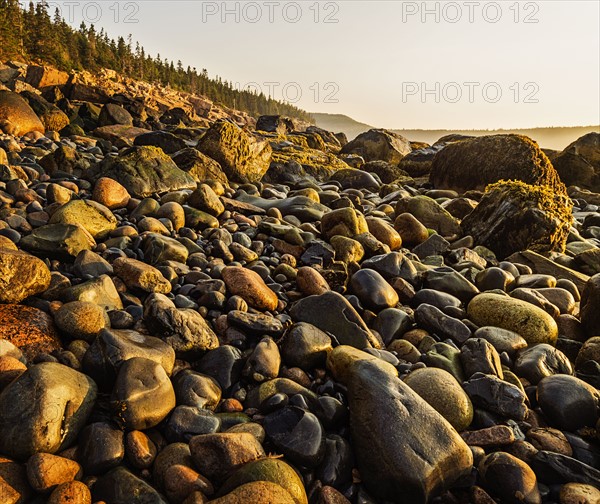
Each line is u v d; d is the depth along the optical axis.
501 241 8.01
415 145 27.62
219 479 2.68
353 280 5.29
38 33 74.50
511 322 4.79
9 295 3.76
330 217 6.93
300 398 3.32
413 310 5.26
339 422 3.30
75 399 2.84
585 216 11.38
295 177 14.42
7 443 2.53
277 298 4.86
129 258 4.90
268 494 2.39
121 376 3.02
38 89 43.25
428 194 12.52
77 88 34.03
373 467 2.87
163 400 3.03
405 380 3.70
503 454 3.04
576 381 3.75
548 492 2.96
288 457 2.92
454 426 3.39
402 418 2.98
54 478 2.44
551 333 4.75
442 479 2.83
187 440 2.93
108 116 28.20
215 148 12.01
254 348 4.00
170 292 4.66
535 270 7.13
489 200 8.52
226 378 3.58
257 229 6.81
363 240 6.58
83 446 2.73
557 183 12.65
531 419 3.62
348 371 3.51
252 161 12.88
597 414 3.57
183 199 7.49
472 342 4.24
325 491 2.76
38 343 3.38
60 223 5.36
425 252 7.28
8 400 2.64
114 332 3.43
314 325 4.46
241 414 3.28
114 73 91.69
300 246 6.31
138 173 8.20
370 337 4.39
